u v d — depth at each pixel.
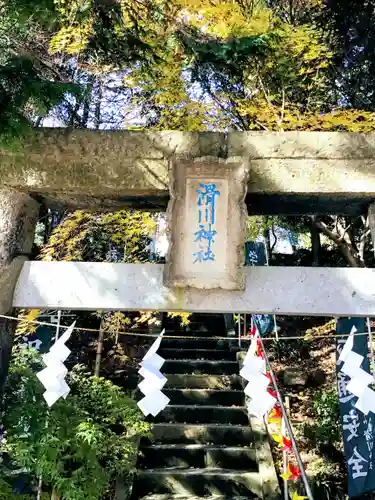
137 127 6.10
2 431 4.09
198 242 2.72
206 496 4.96
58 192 2.92
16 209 2.88
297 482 5.21
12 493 4.16
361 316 2.71
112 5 3.35
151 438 5.73
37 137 2.84
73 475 4.09
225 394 6.60
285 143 2.84
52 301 2.73
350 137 2.83
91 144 2.85
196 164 2.73
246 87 6.01
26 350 4.65
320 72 6.72
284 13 7.13
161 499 4.86
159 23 3.89
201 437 5.79
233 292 2.70
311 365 8.35
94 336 7.99
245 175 2.70
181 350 8.07
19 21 2.89
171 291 2.72
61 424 4.14
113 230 6.52
